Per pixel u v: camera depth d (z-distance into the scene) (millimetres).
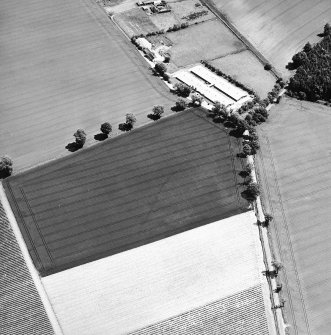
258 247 115875
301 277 111438
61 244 117688
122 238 117875
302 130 142250
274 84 157000
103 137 141125
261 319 105188
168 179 129500
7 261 115062
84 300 107875
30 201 127000
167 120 144750
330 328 103688
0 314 106625
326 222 120812
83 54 167750
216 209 122438
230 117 141875
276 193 127312
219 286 109125
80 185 129750
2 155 138750
